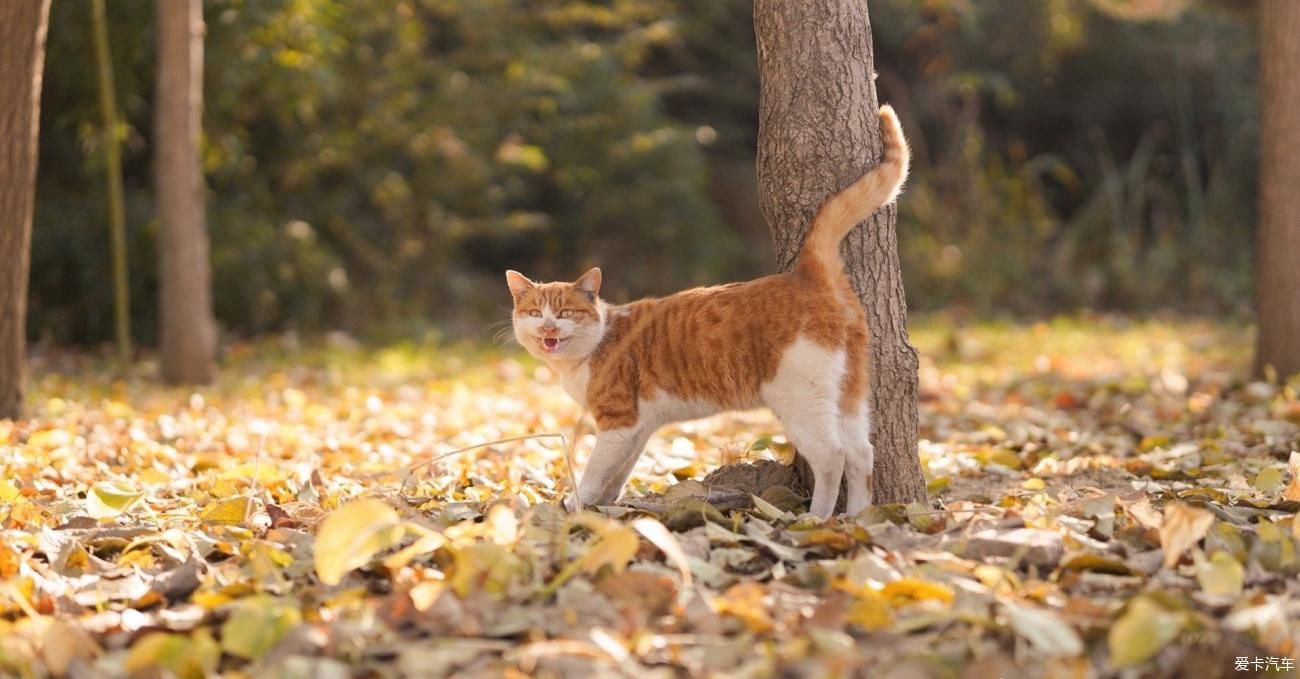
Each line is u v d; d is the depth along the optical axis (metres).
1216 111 19.23
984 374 11.02
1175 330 14.24
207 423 7.98
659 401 4.88
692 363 4.77
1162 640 2.95
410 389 10.09
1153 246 18.00
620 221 17.67
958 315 16.20
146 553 4.07
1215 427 6.98
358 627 3.23
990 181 18.58
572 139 17.31
